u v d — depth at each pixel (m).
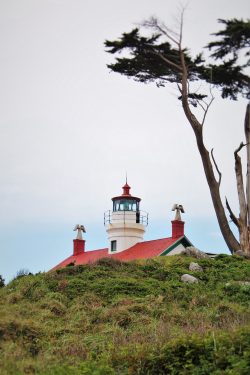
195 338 13.82
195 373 12.51
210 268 26.22
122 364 14.07
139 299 21.31
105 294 22.30
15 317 18.20
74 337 17.20
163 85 31.27
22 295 22.20
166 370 13.29
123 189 43.06
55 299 21.47
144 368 13.54
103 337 16.98
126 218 42.00
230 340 13.28
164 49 29.44
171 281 24.28
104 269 25.88
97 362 14.48
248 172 30.81
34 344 16.45
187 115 30.34
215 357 12.80
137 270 26.12
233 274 25.02
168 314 19.06
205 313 19.06
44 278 24.31
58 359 14.95
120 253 41.19
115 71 30.05
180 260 27.33
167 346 13.94
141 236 42.38
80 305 20.89
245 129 31.17
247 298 21.28
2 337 16.45
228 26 27.56
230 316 17.88
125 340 16.22
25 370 13.84
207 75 30.33
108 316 19.28
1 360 14.40
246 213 30.53
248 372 11.54
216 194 30.28
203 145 30.42
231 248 30.03
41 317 19.28
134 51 29.27
